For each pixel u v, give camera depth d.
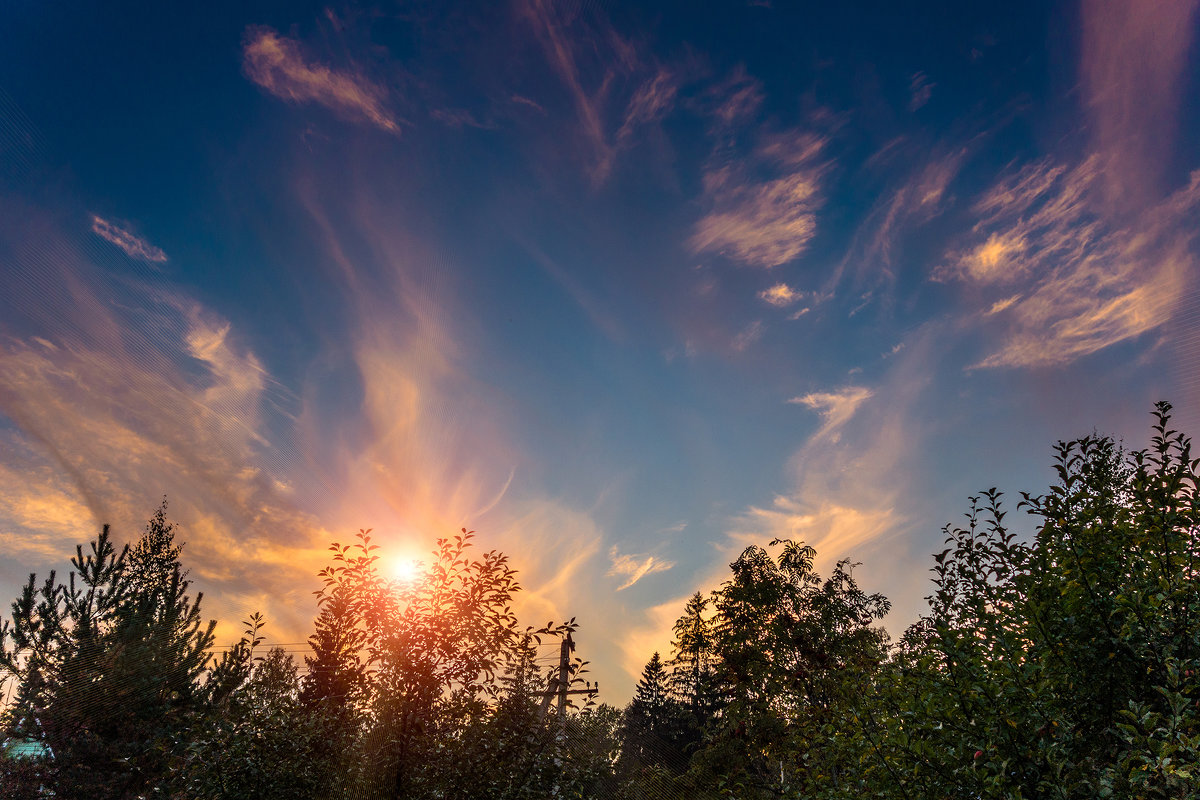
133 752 12.66
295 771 7.77
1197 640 5.12
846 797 7.06
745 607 16.67
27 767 12.76
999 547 6.89
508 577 9.16
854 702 7.74
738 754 14.50
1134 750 4.64
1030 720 5.39
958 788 5.50
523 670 8.87
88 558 15.30
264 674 8.73
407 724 8.24
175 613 15.40
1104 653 5.61
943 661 6.33
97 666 14.01
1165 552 5.61
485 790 7.89
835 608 15.97
